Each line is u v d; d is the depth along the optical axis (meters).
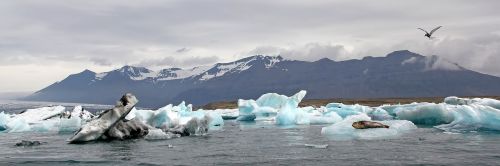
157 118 44.28
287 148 29.25
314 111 66.06
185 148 30.17
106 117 35.97
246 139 35.81
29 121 63.88
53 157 26.61
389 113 64.38
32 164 24.17
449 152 25.88
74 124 49.97
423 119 50.69
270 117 66.38
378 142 31.19
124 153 27.98
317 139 34.31
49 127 53.12
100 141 35.22
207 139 36.19
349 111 61.41
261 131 43.94
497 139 32.06
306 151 27.50
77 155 27.34
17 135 44.78
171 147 30.80
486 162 22.44
